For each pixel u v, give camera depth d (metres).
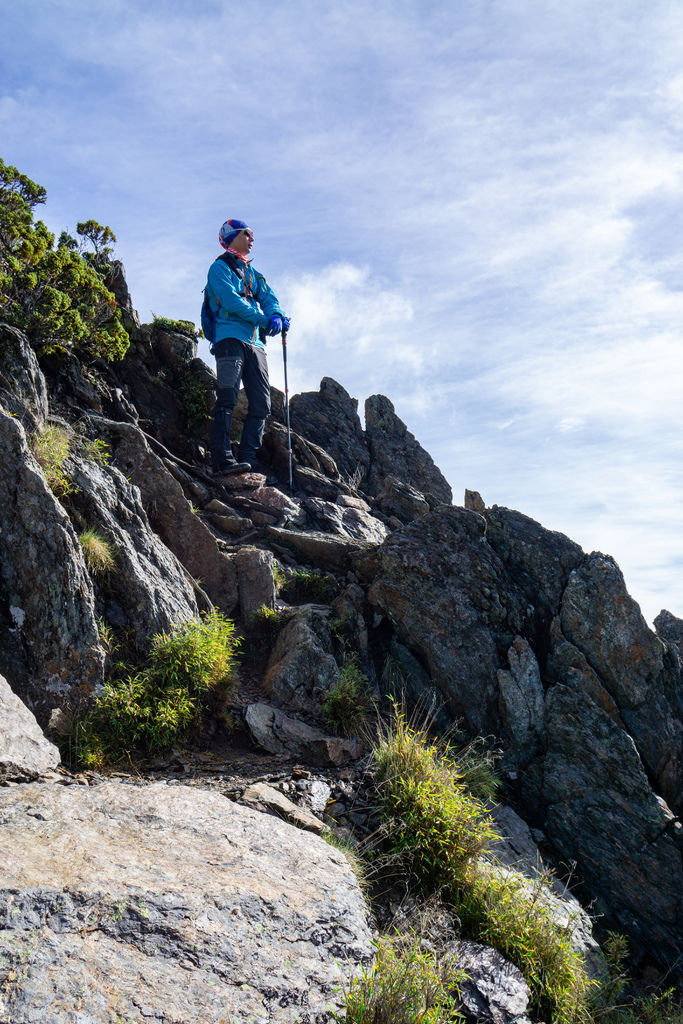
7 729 4.80
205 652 6.37
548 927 4.98
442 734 7.63
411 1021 3.33
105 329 11.15
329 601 8.95
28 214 10.95
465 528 9.20
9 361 7.39
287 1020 3.04
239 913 3.49
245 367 11.53
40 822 3.96
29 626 5.78
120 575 6.76
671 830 7.20
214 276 11.27
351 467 14.47
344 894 4.03
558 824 7.15
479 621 8.38
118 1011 2.73
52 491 6.88
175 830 4.18
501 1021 4.05
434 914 4.74
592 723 7.65
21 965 2.81
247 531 9.91
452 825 5.37
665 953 6.68
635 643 8.15
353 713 6.91
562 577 8.89
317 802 5.62
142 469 8.41
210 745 6.21
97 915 3.16
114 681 5.97
